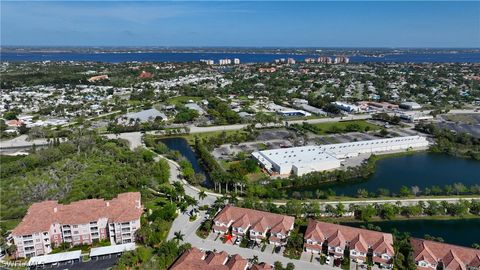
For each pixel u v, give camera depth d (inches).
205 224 6018.7
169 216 6279.5
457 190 7426.2
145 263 5022.1
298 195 7317.9
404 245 5260.8
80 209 5821.9
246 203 6599.4
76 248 5605.3
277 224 5787.4
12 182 7824.8
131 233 5723.4
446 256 4990.2
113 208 5876.0
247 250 5511.8
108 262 5236.2
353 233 5447.8
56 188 7490.2
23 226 5354.3
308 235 5497.1
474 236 5999.0
